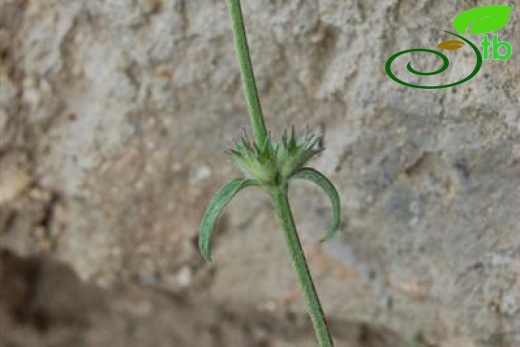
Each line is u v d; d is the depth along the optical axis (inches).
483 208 15.3
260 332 17.8
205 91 15.9
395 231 16.0
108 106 16.2
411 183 15.6
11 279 18.5
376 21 14.8
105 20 15.8
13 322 18.7
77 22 15.9
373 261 16.3
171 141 16.3
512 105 14.6
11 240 17.5
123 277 17.5
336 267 16.6
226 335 17.9
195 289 17.6
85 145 16.5
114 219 17.0
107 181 16.7
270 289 17.3
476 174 15.2
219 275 17.4
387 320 16.7
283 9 15.1
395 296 16.5
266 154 13.1
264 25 15.2
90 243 17.3
